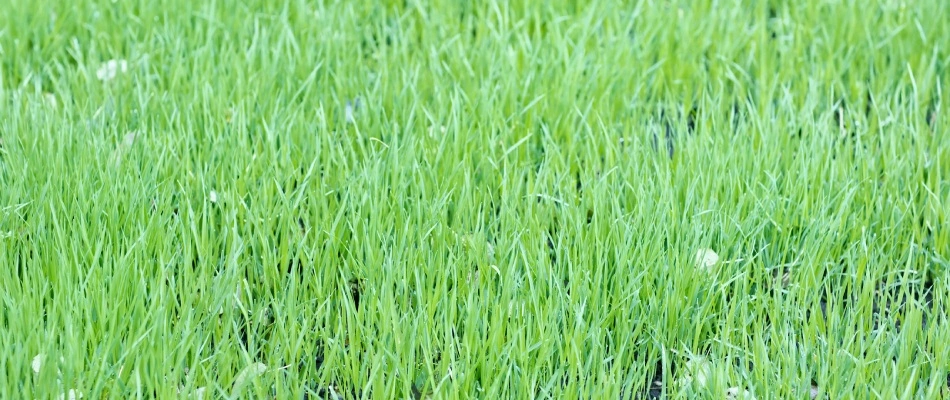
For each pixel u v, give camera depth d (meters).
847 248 2.73
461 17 4.11
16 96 3.25
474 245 2.55
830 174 2.93
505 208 2.70
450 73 3.48
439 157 2.92
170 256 2.50
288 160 2.91
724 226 2.70
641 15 4.00
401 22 3.94
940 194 2.96
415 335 2.28
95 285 2.32
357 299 2.64
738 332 2.41
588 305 2.43
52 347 2.10
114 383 2.09
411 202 2.80
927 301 2.74
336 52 3.61
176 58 3.52
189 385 2.10
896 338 2.31
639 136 3.20
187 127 3.10
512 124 3.22
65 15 3.85
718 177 2.87
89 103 3.25
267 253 2.54
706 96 3.38
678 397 2.19
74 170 2.78
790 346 2.30
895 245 2.72
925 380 2.33
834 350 2.29
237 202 2.74
